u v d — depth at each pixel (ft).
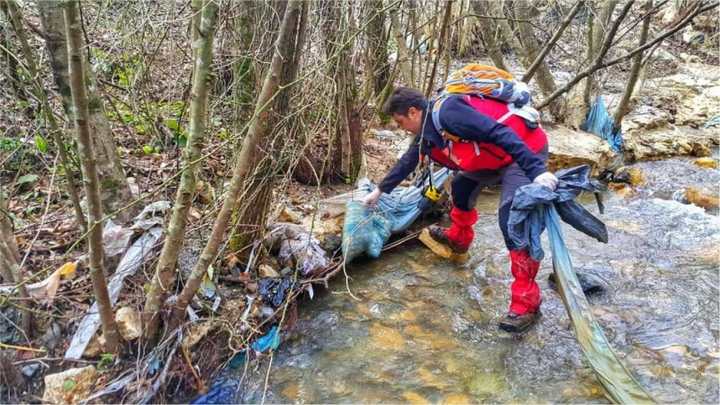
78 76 5.42
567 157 15.03
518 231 8.41
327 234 10.91
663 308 9.77
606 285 10.46
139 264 8.40
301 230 10.61
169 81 13.03
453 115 8.33
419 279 10.75
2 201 7.79
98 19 11.80
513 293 9.23
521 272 8.98
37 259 8.68
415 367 8.54
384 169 13.97
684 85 21.70
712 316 9.53
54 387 7.04
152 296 7.52
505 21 16.97
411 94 8.87
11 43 9.00
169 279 7.47
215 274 9.19
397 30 12.86
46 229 9.29
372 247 10.97
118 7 12.62
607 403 7.77
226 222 7.28
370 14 12.13
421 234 11.85
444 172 12.65
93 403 7.09
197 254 9.42
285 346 8.94
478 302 10.06
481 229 12.64
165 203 9.29
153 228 8.82
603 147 15.78
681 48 27.17
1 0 8.17
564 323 9.42
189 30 11.27
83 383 7.22
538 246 8.39
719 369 8.31
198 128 6.53
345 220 10.85
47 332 7.69
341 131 12.42
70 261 8.70
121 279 8.21
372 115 14.60
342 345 8.99
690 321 9.42
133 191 10.28
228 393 7.93
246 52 9.20
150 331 7.70
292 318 9.43
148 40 12.42
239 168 7.00
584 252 11.63
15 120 10.52
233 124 10.48
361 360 8.68
